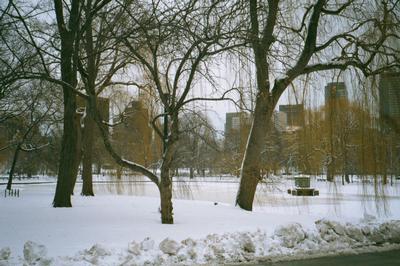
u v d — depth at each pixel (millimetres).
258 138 16984
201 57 11531
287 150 34688
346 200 26984
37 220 12430
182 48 12633
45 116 31797
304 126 19938
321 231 10867
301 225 11375
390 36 16656
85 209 15672
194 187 47469
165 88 15953
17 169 60500
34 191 34438
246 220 12992
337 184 21297
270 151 25000
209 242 9250
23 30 15055
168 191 12172
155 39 12117
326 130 20047
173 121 12250
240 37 11336
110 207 16578
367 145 17484
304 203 23000
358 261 8711
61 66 17391
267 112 16828
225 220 12875
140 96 22297
